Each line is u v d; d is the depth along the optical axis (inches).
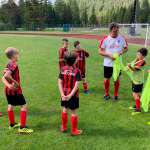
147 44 537.3
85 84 179.8
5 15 1718.8
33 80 216.2
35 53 389.1
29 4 1577.3
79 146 107.3
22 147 106.5
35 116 138.3
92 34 986.7
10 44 546.9
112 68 163.8
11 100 119.4
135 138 114.3
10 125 124.1
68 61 115.6
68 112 141.7
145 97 137.0
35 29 1508.4
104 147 106.5
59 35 953.5
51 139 113.2
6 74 115.5
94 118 135.5
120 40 165.3
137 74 143.4
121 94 178.9
